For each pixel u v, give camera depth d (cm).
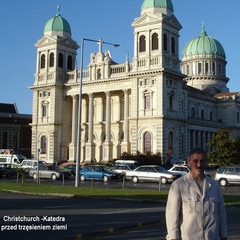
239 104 12381
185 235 789
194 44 14150
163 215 2328
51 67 10475
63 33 10675
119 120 10000
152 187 4734
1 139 12975
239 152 6456
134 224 1927
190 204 796
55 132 10225
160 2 8831
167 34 8831
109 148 9512
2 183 4678
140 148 8681
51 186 4262
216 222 799
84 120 10631
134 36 8962
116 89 9519
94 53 10012
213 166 8656
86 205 2825
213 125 11294
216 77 13862
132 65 9162
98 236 1678
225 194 3741
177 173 5419
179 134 8994
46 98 10469
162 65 8512
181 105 9125
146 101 8712
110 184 5231
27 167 6706
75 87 10250
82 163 9450
